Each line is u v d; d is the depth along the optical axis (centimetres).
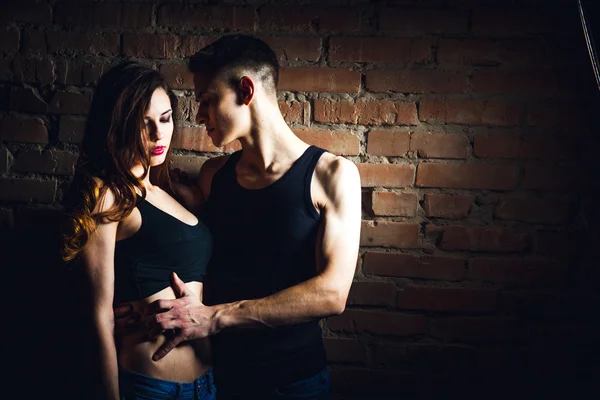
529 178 175
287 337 151
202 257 150
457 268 179
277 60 169
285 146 152
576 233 176
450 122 175
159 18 177
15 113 181
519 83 173
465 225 178
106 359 133
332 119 177
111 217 133
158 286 142
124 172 138
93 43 178
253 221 151
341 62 176
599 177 174
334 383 184
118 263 140
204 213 164
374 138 177
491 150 175
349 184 148
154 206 143
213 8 176
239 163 160
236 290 154
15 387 184
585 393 179
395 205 179
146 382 137
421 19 174
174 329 139
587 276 176
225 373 157
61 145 181
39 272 183
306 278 152
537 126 174
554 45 172
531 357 180
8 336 184
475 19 172
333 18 175
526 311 179
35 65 179
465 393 182
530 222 177
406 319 182
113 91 140
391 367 183
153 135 144
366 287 182
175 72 178
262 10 176
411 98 176
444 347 181
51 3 178
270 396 151
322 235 146
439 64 174
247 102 147
